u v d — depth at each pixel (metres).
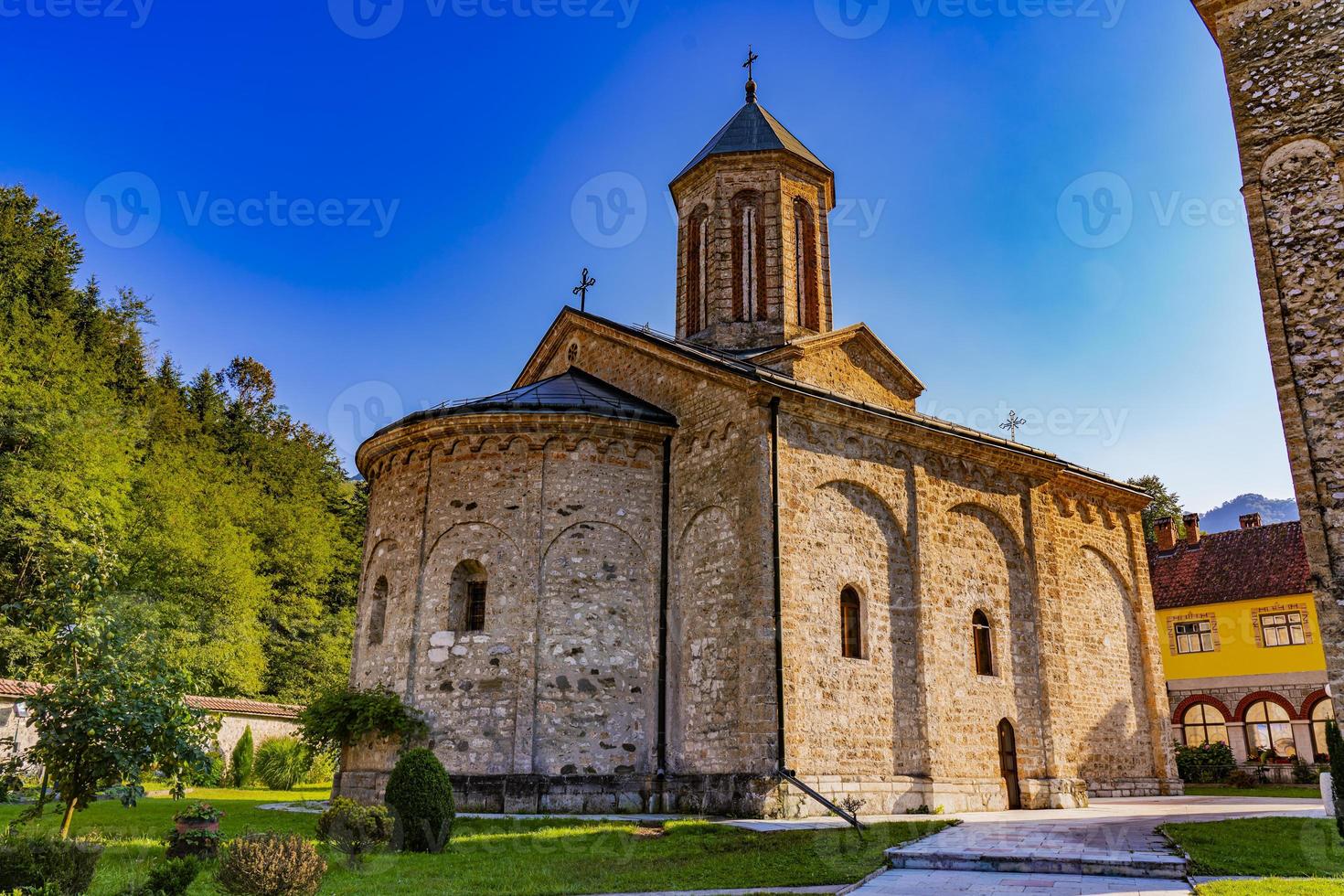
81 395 37.62
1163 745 26.89
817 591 19.17
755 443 19.14
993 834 14.62
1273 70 15.12
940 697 20.59
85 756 11.23
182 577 39.06
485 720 19.00
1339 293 13.72
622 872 11.90
